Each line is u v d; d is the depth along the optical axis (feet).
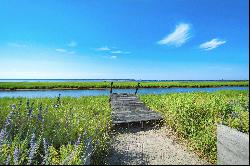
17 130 26.76
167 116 43.16
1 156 19.66
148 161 26.00
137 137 35.63
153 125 42.65
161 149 29.96
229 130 20.90
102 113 44.98
